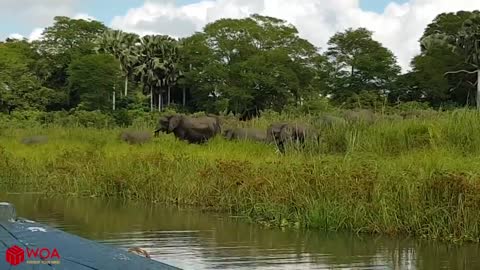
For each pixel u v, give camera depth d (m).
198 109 64.94
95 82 59.56
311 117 18.58
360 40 65.00
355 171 9.93
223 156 14.18
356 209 9.28
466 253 7.81
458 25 59.84
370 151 13.70
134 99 62.25
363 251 7.86
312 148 14.87
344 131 15.43
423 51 60.72
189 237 8.67
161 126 20.25
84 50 68.56
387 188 9.42
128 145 18.78
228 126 20.84
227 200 11.16
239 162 12.04
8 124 34.50
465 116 14.09
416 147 13.59
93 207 11.50
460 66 54.88
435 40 60.22
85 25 70.88
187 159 13.27
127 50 68.56
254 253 7.67
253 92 63.75
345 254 7.66
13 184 15.05
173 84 69.00
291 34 66.94
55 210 11.07
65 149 17.53
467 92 55.84
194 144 18.72
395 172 9.71
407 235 8.88
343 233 9.05
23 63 61.78
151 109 62.50
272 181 10.62
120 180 13.09
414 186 9.21
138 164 13.60
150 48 69.12
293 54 65.50
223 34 65.75
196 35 66.25
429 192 9.09
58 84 68.62
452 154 11.84
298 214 9.73
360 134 14.77
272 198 10.19
